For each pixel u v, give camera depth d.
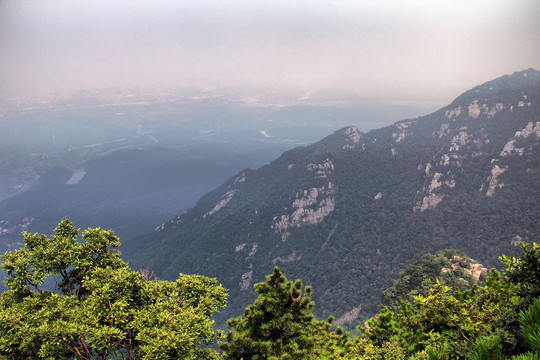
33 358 14.04
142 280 17.98
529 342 4.06
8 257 15.47
